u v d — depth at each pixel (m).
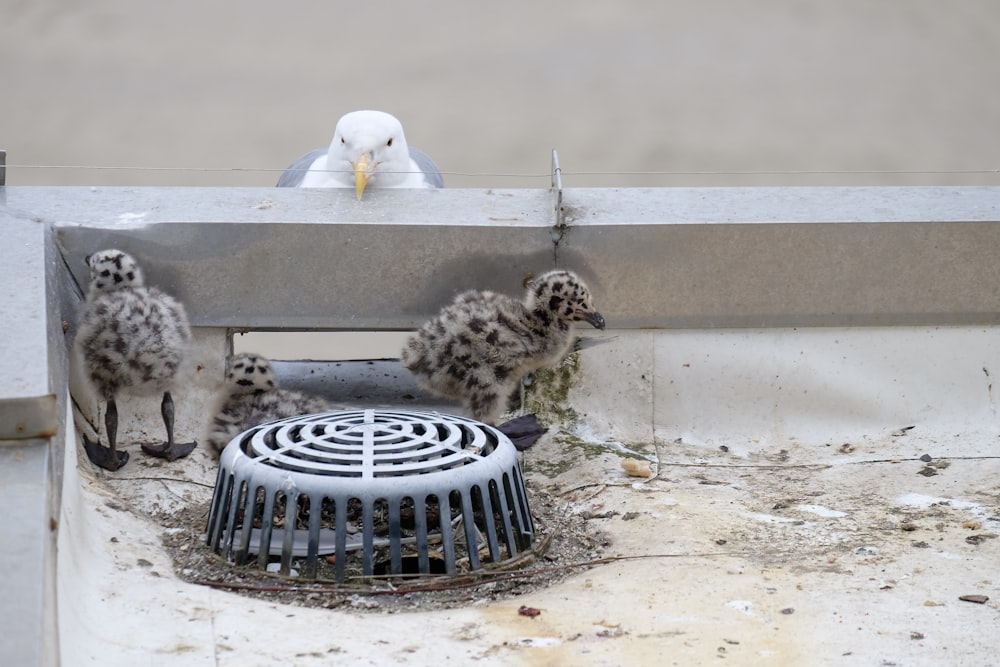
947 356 10.28
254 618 6.96
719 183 26.89
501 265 9.98
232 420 9.61
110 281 9.44
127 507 8.76
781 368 10.27
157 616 6.89
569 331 9.97
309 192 10.62
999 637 6.81
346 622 7.02
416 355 9.90
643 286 10.05
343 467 7.68
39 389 6.80
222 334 10.05
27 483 6.32
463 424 8.55
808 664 6.52
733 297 10.10
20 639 5.36
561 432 10.18
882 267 10.05
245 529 7.77
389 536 7.61
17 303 7.96
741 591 7.45
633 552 8.20
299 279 9.92
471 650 6.66
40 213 9.88
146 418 9.87
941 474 9.50
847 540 8.29
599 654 6.61
